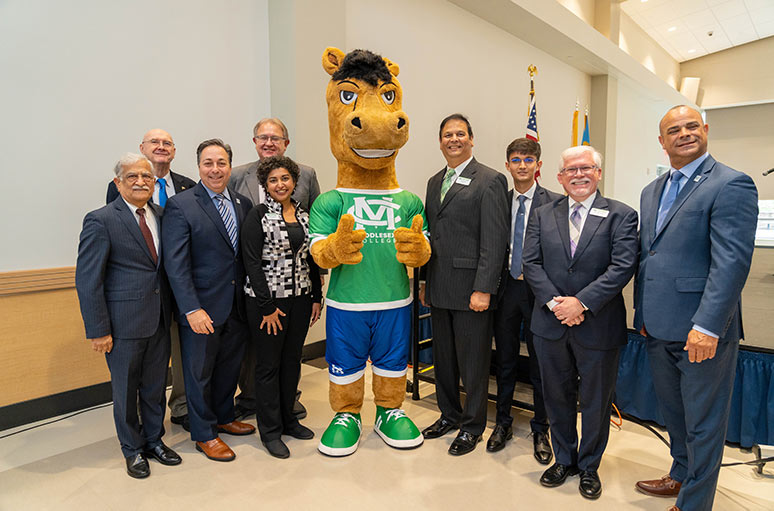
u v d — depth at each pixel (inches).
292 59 139.7
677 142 66.3
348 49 163.6
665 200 70.5
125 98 117.8
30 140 104.0
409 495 76.7
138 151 120.8
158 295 83.0
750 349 94.4
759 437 93.9
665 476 77.9
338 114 90.2
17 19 100.9
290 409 96.4
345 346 91.7
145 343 82.1
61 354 110.2
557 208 80.6
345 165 93.7
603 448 78.4
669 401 72.4
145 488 79.1
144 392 85.8
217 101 136.1
